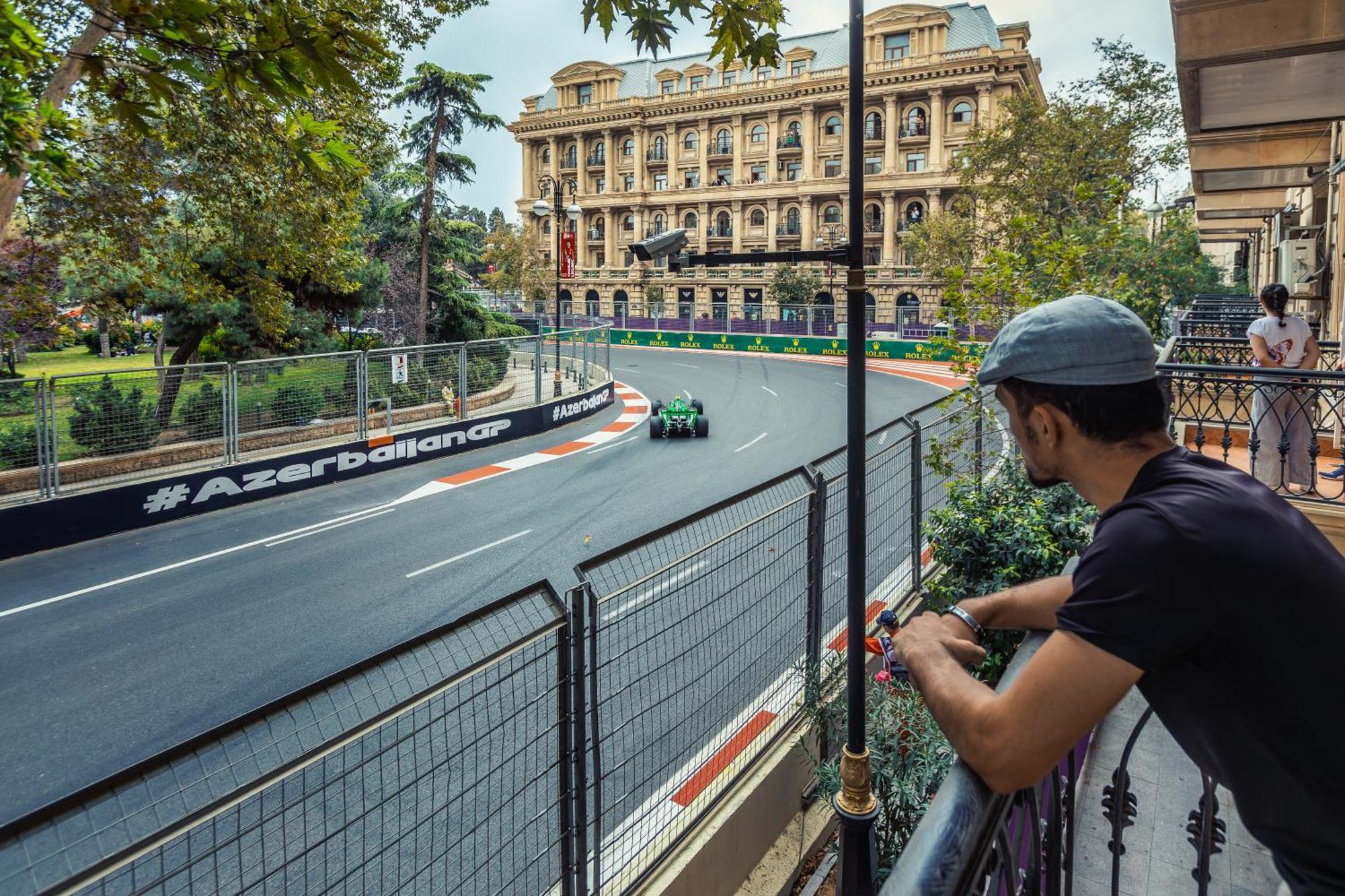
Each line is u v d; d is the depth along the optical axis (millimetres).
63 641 8227
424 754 5074
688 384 33969
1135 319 1301
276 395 15078
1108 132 29312
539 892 2973
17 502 11445
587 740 3092
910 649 1354
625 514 12953
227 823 4586
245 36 2990
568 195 81750
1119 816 2092
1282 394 6195
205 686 7168
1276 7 5668
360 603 9172
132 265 15031
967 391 7129
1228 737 1113
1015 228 7578
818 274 64812
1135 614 1062
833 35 71875
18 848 1631
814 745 4578
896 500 6066
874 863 3598
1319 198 13742
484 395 20094
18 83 3504
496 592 9430
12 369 21844
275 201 15102
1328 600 1056
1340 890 1090
